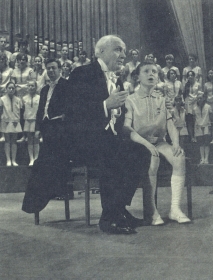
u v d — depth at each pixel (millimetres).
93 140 3773
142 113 4133
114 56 3916
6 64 8922
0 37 9852
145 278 2275
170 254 2797
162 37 11227
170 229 3672
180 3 11055
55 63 4844
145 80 4199
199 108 9297
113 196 3637
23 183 7801
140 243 3143
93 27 11562
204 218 4258
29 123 8102
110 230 3564
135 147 3809
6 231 3744
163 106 4199
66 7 11352
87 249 2984
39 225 4059
